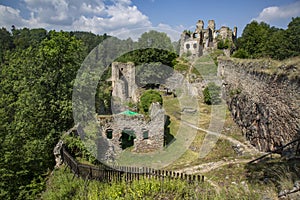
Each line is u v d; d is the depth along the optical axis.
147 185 6.25
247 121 11.45
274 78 8.69
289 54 11.39
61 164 9.62
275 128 8.43
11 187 9.58
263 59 11.17
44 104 11.86
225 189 5.74
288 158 6.75
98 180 7.41
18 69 15.12
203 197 5.34
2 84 16.78
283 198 4.73
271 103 8.84
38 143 10.67
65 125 12.07
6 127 12.07
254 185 5.61
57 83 12.69
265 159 7.66
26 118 11.66
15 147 10.92
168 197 5.74
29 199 8.77
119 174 7.07
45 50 13.23
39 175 10.13
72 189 7.29
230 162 8.24
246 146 10.43
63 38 14.12
